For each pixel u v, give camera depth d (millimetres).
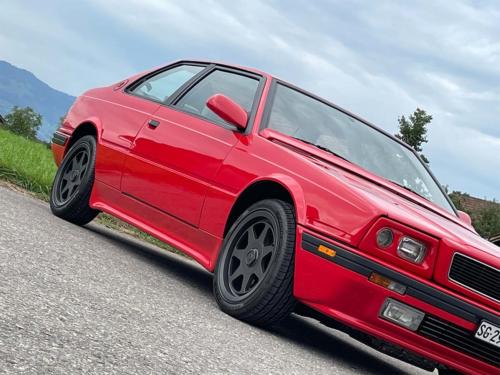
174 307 3305
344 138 4488
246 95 4543
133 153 4875
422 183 4672
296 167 3754
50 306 2496
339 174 3789
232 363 2588
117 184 5016
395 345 3562
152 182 4633
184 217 4316
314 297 3395
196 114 4645
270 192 3930
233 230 3895
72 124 5801
